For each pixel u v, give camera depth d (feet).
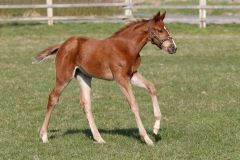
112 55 35.68
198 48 85.92
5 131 40.57
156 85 58.80
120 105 49.60
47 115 37.68
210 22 111.04
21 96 53.62
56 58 37.50
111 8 111.34
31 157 34.35
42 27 102.99
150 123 43.11
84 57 36.50
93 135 37.88
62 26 103.76
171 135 38.96
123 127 41.88
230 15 131.34
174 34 98.94
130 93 35.53
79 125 42.70
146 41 35.99
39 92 55.57
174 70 68.18
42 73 66.74
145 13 130.52
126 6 107.34
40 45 88.63
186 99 51.85
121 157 33.86
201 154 34.53
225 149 35.55
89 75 37.09
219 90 55.77
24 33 99.19
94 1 112.68
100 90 56.39
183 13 140.36
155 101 36.09
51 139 38.42
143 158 33.65
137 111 35.53
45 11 111.34
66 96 53.62
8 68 70.28
